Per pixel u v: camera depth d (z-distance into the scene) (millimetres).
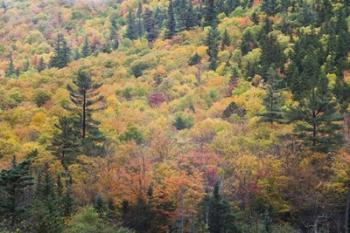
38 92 88812
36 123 73000
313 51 91375
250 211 47844
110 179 49156
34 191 43156
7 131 68562
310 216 49062
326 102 56656
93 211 36969
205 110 84875
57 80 105938
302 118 58250
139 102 91625
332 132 56344
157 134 68312
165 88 99500
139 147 59312
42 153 56625
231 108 78875
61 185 45219
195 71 106625
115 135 68500
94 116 78250
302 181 48438
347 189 47688
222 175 52812
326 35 98750
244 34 113750
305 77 81500
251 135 64000
